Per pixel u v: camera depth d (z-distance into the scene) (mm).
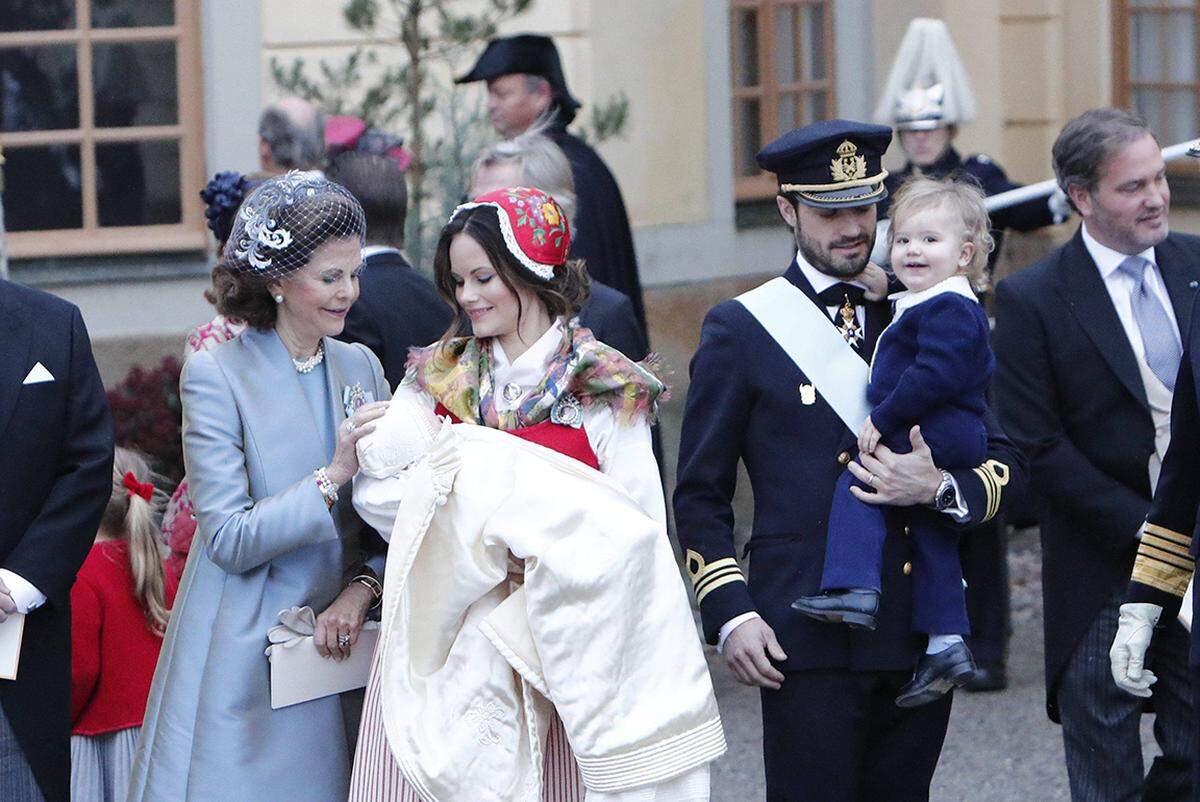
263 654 5055
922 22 9922
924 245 5199
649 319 13328
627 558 4711
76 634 5738
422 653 4809
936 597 5199
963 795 7391
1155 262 6133
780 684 5250
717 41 13562
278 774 5023
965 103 9898
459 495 4781
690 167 13539
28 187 12617
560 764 4887
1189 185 14328
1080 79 14883
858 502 5172
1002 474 5301
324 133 9109
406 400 5035
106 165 12703
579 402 4973
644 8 13133
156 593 5879
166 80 12711
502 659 4773
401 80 10594
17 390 5133
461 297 4934
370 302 6500
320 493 4973
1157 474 6031
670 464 10852
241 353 5164
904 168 9977
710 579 5301
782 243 14156
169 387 9070
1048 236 14367
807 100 14383
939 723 5422
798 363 5270
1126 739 6113
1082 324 6070
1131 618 5328
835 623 5211
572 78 12836
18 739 5109
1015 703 8414
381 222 6742
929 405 5105
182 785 4988
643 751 4676
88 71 12617
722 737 4805
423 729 4734
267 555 4977
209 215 6793
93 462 5258
